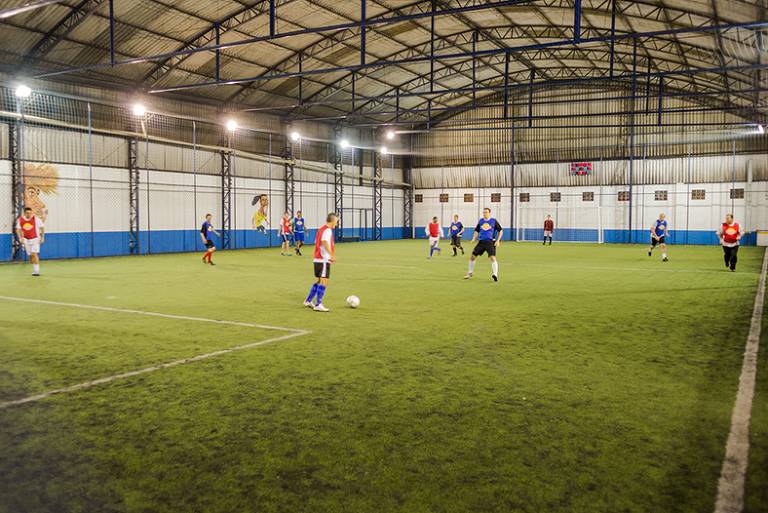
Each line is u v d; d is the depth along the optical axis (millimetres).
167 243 28328
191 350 7199
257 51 26812
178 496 3414
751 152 35594
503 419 4719
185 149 29109
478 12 25422
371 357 6859
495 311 10328
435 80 35812
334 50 28734
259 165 33250
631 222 38844
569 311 10336
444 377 5988
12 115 21078
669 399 5246
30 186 22656
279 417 4770
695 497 3400
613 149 39062
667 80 35688
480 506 3291
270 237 34125
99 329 8547
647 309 10570
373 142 42656
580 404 5105
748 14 17203
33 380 5855
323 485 3555
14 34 20406
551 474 3707
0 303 11102
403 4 24531
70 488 3518
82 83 24172
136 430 4480
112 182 25766
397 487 3527
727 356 6930
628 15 23609
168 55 19297
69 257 24141
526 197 41844
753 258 24438
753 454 4016
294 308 10609
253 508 3270
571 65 35219
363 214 41594
